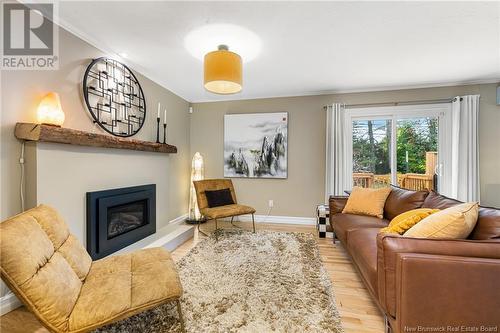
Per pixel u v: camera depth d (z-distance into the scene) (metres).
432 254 1.22
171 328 1.47
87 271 1.54
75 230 2.05
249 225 3.98
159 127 3.46
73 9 1.86
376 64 2.91
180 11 1.89
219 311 1.64
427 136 3.72
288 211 4.16
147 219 2.96
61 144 1.92
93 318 1.16
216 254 2.64
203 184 3.65
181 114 4.16
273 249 2.80
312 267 2.33
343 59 2.77
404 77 3.34
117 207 2.52
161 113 3.53
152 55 2.64
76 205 2.06
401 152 3.82
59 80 2.00
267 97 4.22
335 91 3.95
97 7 1.83
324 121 4.02
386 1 1.78
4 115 1.64
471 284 1.14
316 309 1.67
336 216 2.92
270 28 2.13
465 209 1.38
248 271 2.23
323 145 4.03
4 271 1.05
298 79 3.41
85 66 2.24
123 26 2.10
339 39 2.32
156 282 1.40
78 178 2.08
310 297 1.81
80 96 2.19
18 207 1.71
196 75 3.25
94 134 2.14
